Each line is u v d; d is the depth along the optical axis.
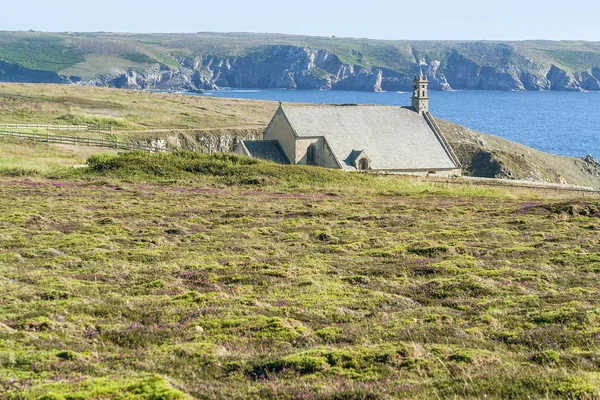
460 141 189.75
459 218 58.12
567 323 24.61
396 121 128.75
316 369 19.78
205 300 28.58
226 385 18.56
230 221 54.81
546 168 186.25
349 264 37.81
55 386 16.86
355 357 20.45
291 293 30.61
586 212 59.72
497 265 37.06
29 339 22.31
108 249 41.47
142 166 89.56
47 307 26.88
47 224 50.62
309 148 119.50
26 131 126.25
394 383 18.17
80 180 82.25
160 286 31.47
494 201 73.44
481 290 31.05
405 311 27.61
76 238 44.12
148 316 26.30
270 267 35.88
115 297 29.14
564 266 37.31
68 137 122.25
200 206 63.91
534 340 22.91
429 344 22.25
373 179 93.25
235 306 27.66
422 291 31.42
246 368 20.19
